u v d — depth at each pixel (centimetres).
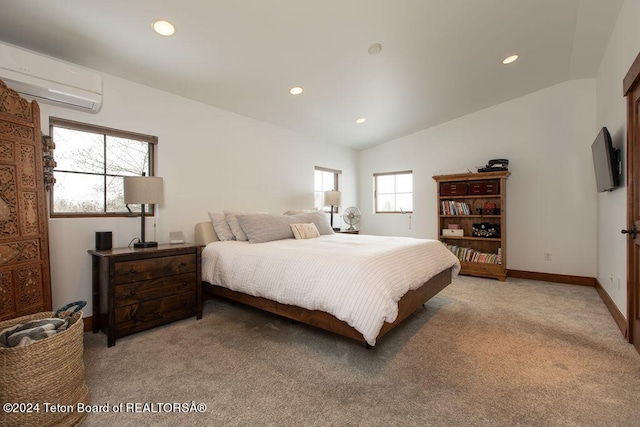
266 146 396
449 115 440
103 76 249
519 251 409
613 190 266
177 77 266
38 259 189
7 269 171
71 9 178
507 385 157
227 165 347
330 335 223
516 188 409
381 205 550
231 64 254
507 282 380
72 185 240
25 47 209
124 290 214
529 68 325
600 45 282
